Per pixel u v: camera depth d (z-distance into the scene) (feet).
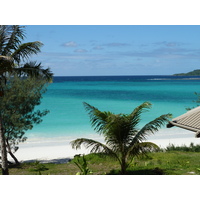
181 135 91.61
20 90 56.39
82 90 297.74
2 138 38.86
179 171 37.01
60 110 152.56
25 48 38.75
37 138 89.71
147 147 34.99
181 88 325.42
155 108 160.04
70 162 52.44
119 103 185.16
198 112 34.40
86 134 95.09
